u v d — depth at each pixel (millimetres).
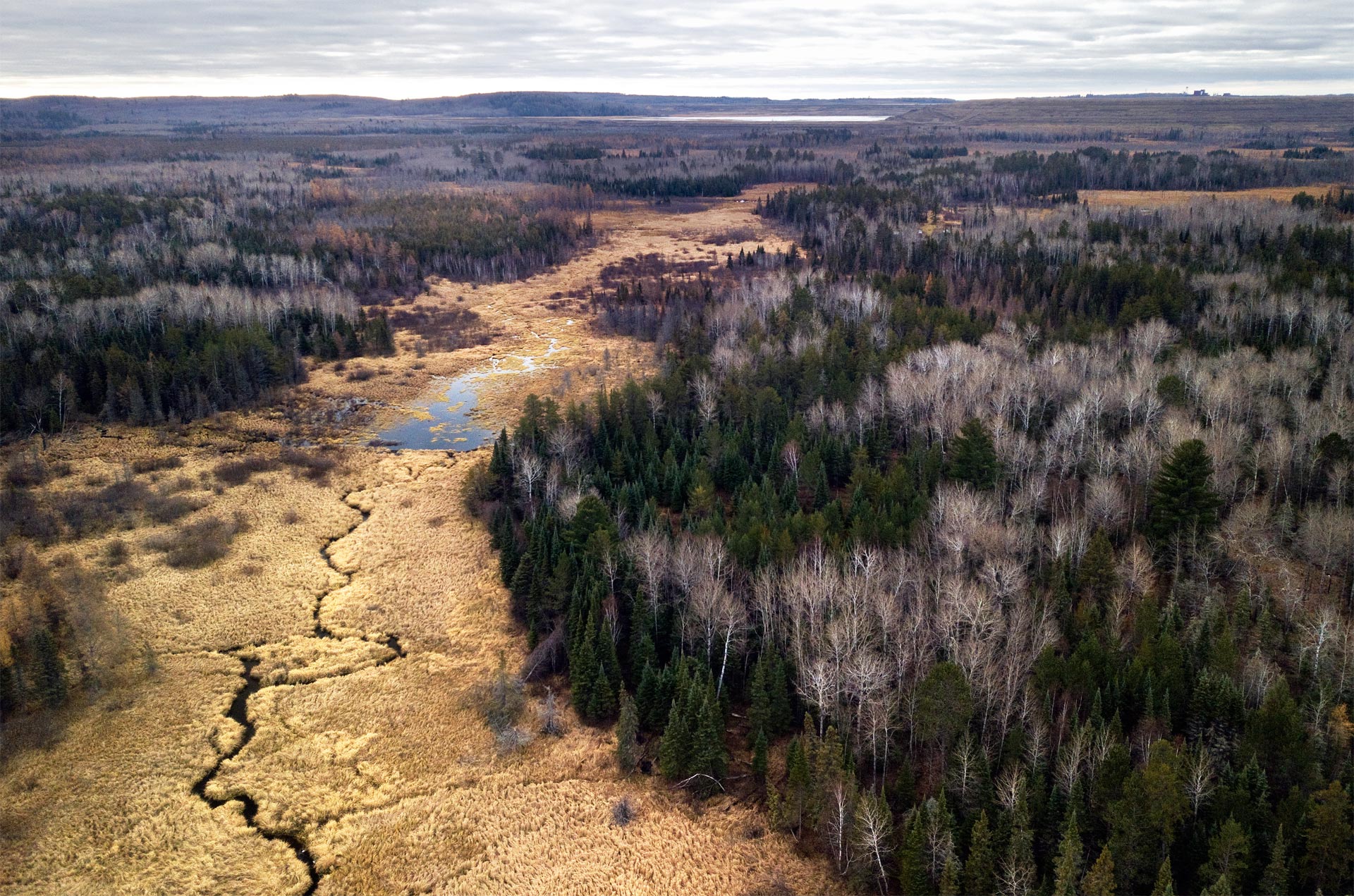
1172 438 89875
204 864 59688
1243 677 61938
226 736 71125
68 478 116125
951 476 92688
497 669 79000
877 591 69812
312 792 65875
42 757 68562
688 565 75562
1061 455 97125
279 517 108000
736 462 101688
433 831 62375
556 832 61969
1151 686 59875
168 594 90438
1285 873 46812
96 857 60188
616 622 76625
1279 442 86562
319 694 76125
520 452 108188
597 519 84938
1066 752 55562
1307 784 52312
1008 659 62750
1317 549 74562
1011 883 48656
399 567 96312
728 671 73562
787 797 60250
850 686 62781
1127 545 82438
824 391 116250
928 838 52000
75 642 79750
